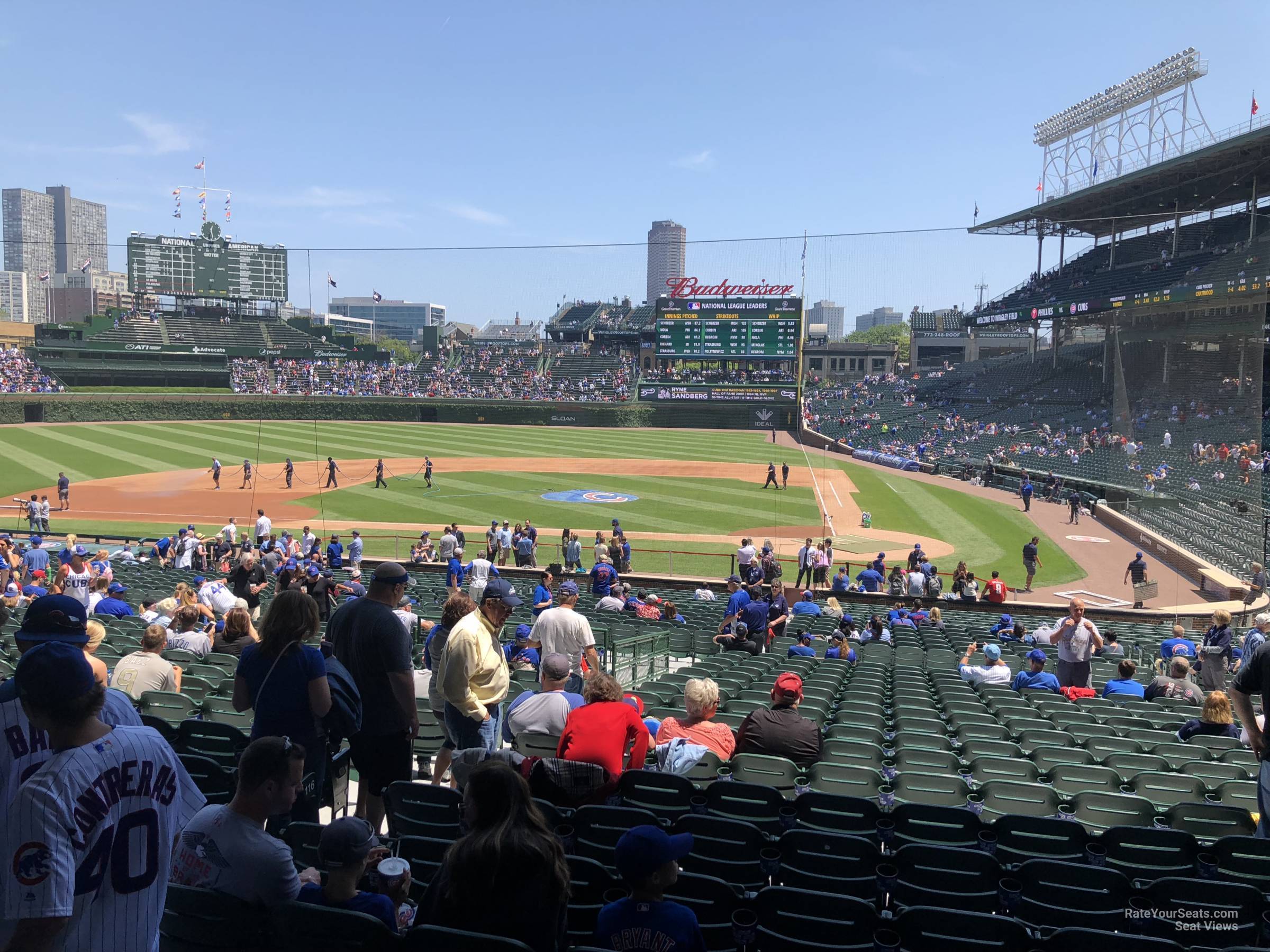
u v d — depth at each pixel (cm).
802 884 564
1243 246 2644
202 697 973
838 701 1158
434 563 2853
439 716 806
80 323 9225
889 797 748
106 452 5644
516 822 404
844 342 12019
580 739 645
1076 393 6162
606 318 13062
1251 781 782
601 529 3641
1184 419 2461
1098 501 4025
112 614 1463
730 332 7912
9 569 2028
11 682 371
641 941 403
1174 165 4650
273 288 9369
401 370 9600
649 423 8219
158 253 8806
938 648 1753
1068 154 6094
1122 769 863
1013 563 3164
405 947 401
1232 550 2530
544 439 7119
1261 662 602
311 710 602
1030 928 532
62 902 319
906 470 5862
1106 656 1819
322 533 3441
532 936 401
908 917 461
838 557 3200
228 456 5628
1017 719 1058
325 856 423
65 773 328
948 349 10938
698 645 1727
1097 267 6297
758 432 7931
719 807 668
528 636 1162
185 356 8812
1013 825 623
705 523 3788
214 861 425
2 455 5341
